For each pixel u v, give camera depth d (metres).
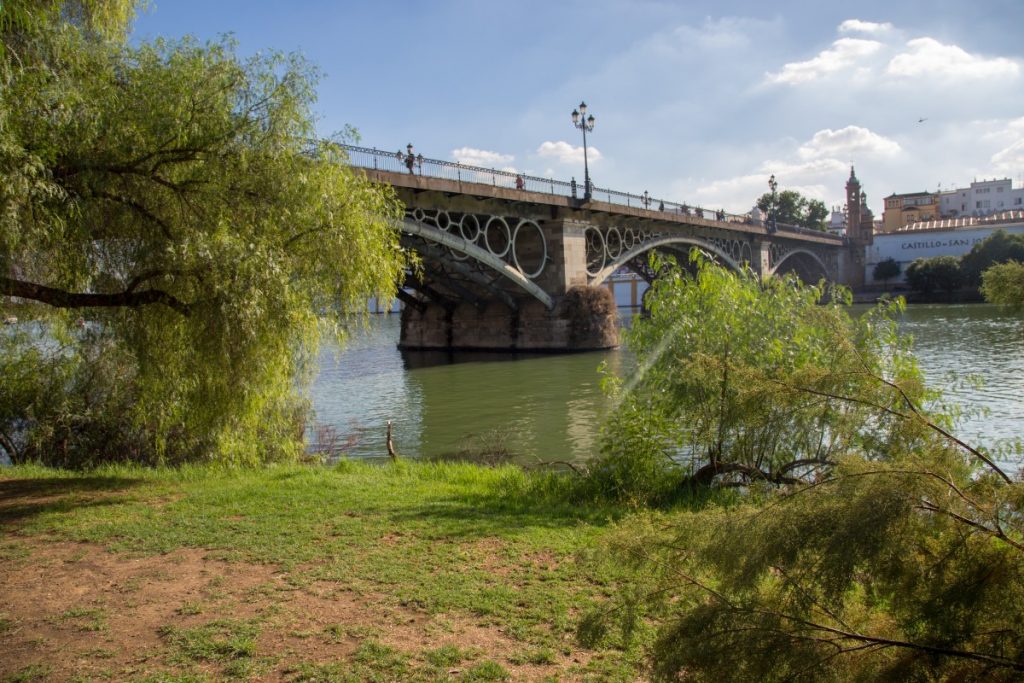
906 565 2.46
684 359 8.88
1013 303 3.10
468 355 42.78
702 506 8.71
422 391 27.59
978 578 2.43
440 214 31.91
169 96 9.40
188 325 9.45
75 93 8.27
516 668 4.46
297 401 12.78
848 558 2.35
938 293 70.62
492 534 7.32
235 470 11.08
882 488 2.48
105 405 12.88
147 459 12.96
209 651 4.68
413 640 4.85
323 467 12.32
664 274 11.13
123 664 4.53
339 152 11.44
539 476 10.83
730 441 9.20
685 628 2.71
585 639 3.19
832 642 2.55
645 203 45.84
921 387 3.22
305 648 4.74
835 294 10.13
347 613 5.31
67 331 11.72
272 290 9.07
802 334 9.15
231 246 8.85
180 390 10.43
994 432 15.58
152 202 9.55
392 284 11.69
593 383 27.56
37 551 6.81
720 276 10.45
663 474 10.04
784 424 3.63
